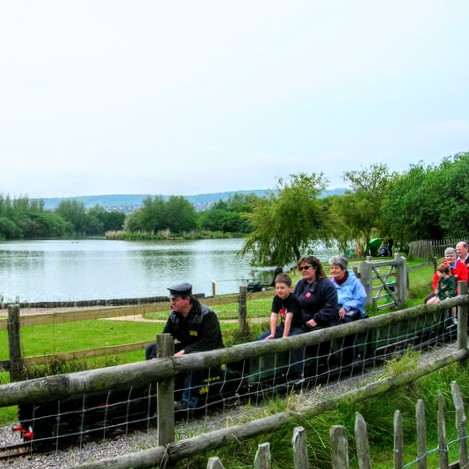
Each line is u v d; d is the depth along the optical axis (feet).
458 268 34.99
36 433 19.03
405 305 52.13
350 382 25.49
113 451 18.62
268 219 158.20
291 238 157.48
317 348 25.18
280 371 24.27
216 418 21.25
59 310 91.61
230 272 195.11
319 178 158.51
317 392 21.40
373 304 48.52
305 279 28.07
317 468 17.20
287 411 17.29
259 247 161.89
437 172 154.61
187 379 21.59
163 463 13.99
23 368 28.17
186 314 22.79
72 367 27.89
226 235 605.31
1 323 37.68
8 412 25.61
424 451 14.20
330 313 26.73
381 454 19.34
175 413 21.11
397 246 179.11
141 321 61.31
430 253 131.13
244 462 16.07
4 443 20.51
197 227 628.28
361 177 194.49
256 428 16.12
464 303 26.35
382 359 28.76
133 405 20.54
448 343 33.71
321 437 17.70
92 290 152.15
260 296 50.21
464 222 141.59
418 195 150.82
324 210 160.15
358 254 193.57
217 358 15.76
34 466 17.67
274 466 16.11
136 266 231.09
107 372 13.21
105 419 19.95
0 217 618.03
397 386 21.43
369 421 19.95
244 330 40.24
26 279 182.29
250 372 23.30
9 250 381.40
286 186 157.17
